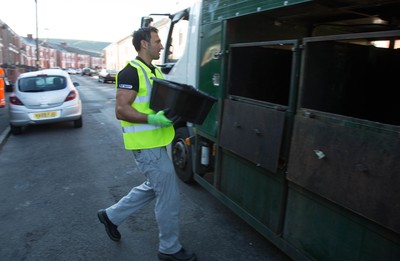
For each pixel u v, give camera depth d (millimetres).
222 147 3363
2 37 42656
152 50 2801
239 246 3275
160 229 2865
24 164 5996
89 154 6609
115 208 3180
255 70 3430
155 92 2637
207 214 3945
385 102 3064
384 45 3203
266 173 2801
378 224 1866
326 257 2254
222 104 3369
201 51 3795
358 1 2744
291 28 3650
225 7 3256
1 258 3059
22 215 3934
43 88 8680
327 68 2549
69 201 4332
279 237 2684
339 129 2033
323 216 2264
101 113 12430
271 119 2617
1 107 13594
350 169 1963
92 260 3027
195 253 3141
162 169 2752
